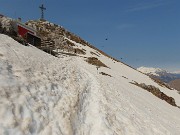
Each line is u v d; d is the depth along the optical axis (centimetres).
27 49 2014
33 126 1123
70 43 8644
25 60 1641
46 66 1845
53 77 1742
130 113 2256
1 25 2641
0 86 1173
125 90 3456
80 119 1531
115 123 1805
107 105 2055
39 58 1922
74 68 2492
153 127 2270
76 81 2072
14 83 1276
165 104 4878
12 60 1489
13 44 1875
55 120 1283
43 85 1509
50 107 1357
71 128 1326
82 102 1772
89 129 1518
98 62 6650
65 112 1416
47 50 3766
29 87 1360
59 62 2283
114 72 6128
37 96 1349
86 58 6775
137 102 3025
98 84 2538
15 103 1155
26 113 1157
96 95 2142
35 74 1564
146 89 5603
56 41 8050
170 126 2734
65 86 1761
